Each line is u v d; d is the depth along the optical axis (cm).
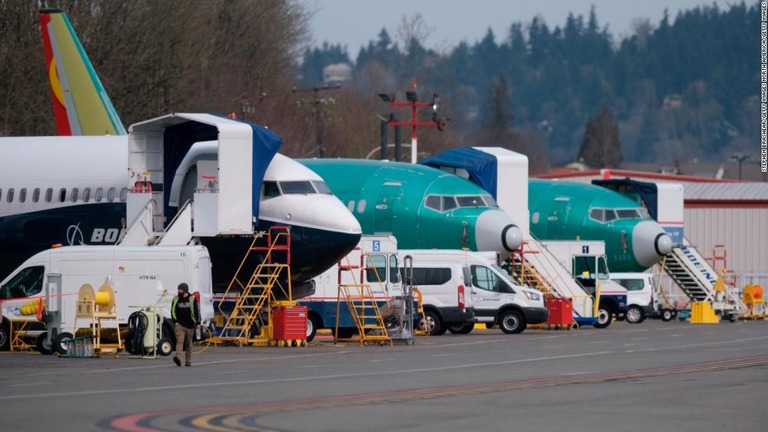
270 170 15212
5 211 17012
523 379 9862
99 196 16612
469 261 18075
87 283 13312
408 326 15450
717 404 7981
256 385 9294
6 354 13162
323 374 10369
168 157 15762
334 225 15000
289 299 14925
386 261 16900
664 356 12719
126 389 8956
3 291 13762
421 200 19312
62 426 6825
